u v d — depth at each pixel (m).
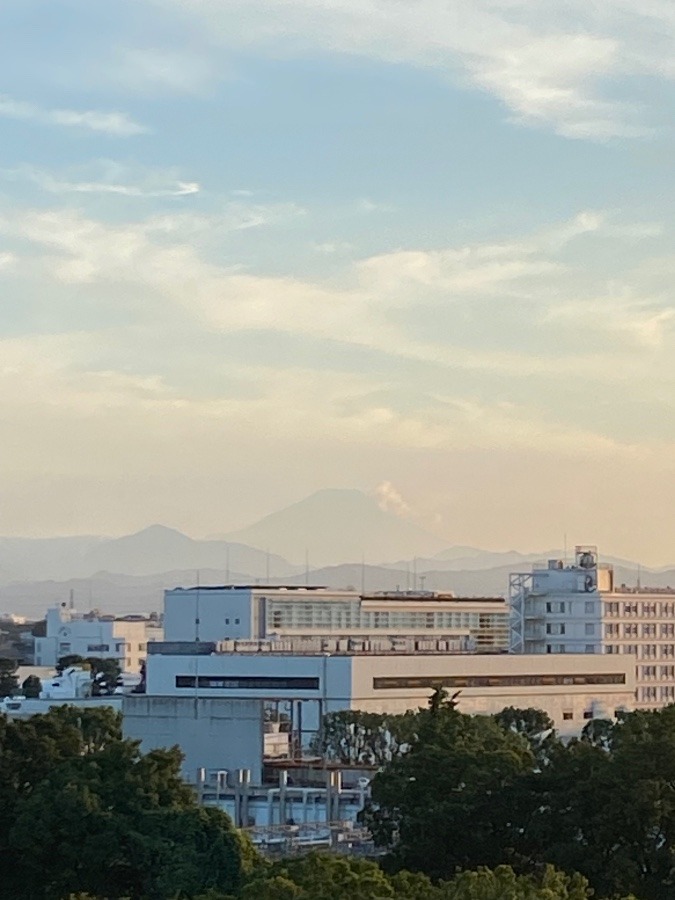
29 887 124.19
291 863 101.19
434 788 128.00
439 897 88.25
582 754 125.38
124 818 118.81
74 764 125.44
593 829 119.50
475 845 124.12
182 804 123.00
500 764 128.12
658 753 120.06
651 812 116.50
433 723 145.38
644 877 117.06
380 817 131.12
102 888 119.81
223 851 115.38
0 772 127.56
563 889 92.50
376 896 87.44
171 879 112.44
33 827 120.00
